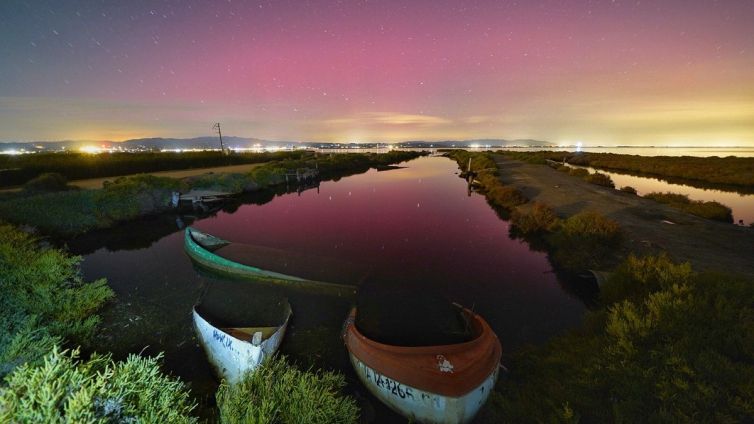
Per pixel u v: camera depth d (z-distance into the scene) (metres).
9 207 15.36
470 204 24.80
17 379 2.35
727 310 4.53
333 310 8.66
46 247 12.64
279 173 36.66
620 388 4.14
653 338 4.71
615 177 39.84
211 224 19.47
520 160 62.94
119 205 19.47
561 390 4.52
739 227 14.45
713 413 3.52
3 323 5.30
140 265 12.40
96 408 2.42
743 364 3.84
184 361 6.52
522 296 9.52
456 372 4.83
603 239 11.59
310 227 18.55
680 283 5.82
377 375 5.32
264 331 6.57
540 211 16.59
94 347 6.71
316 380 4.25
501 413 4.71
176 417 2.79
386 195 29.55
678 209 18.50
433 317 8.24
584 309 8.73
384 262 12.53
